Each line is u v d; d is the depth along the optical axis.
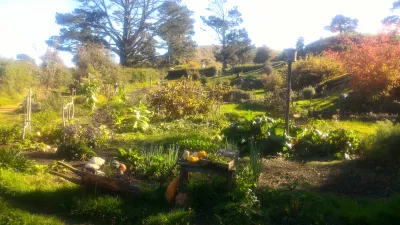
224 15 57.56
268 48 53.50
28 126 12.10
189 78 20.83
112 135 11.67
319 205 6.01
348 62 18.56
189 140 10.62
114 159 8.58
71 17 47.62
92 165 7.17
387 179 7.63
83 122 14.84
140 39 50.69
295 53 10.04
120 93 21.00
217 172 6.34
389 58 17.34
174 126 13.85
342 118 15.42
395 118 14.71
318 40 41.44
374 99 17.23
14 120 15.61
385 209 5.85
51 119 14.52
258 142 9.90
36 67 27.84
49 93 21.77
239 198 5.96
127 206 6.14
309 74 24.67
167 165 7.70
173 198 6.34
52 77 26.94
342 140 9.59
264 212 5.70
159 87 17.72
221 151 8.16
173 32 50.38
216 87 19.78
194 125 13.88
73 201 6.29
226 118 15.34
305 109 17.72
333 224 5.55
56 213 6.10
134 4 49.72
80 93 23.12
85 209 6.01
